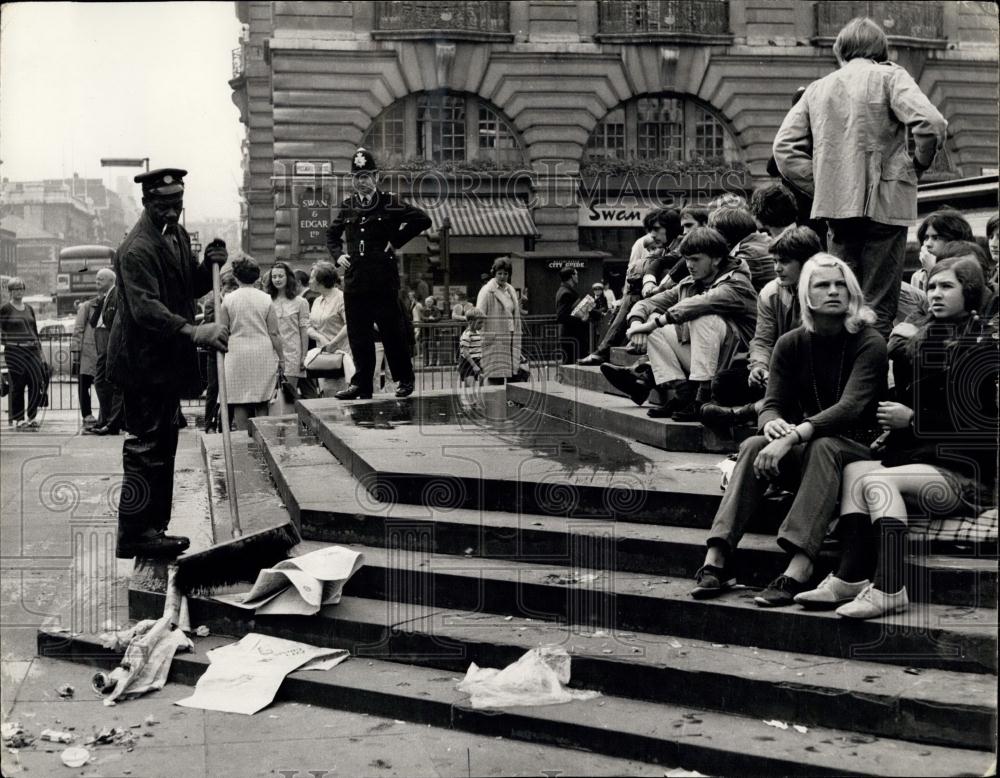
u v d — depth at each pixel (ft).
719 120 75.25
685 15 72.49
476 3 69.15
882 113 18.99
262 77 72.23
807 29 74.90
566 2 71.92
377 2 67.36
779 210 20.95
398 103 69.26
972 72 70.49
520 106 71.41
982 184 34.14
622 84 73.15
